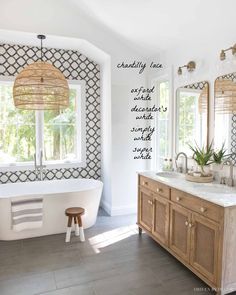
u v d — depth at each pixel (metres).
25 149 4.14
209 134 2.89
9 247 2.95
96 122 4.46
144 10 3.01
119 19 3.35
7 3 3.21
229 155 2.62
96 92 4.41
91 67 4.34
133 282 2.29
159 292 2.16
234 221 2.00
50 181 4.00
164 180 2.76
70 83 4.22
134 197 4.15
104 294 2.13
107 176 4.18
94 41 3.71
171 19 2.99
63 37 3.55
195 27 2.93
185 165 3.24
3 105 4.00
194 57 3.09
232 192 2.28
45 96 2.96
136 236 3.27
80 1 3.28
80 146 4.39
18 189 3.82
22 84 2.83
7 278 2.34
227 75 2.62
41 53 4.01
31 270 2.47
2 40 3.69
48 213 3.25
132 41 3.76
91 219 3.53
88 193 3.41
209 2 2.50
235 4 2.36
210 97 2.87
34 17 3.34
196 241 2.28
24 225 3.08
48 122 4.26
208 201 2.11
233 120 2.56
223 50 2.54
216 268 2.04
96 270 2.48
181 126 3.38
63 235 3.29
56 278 2.34
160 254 2.80
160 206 2.84
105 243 3.06
